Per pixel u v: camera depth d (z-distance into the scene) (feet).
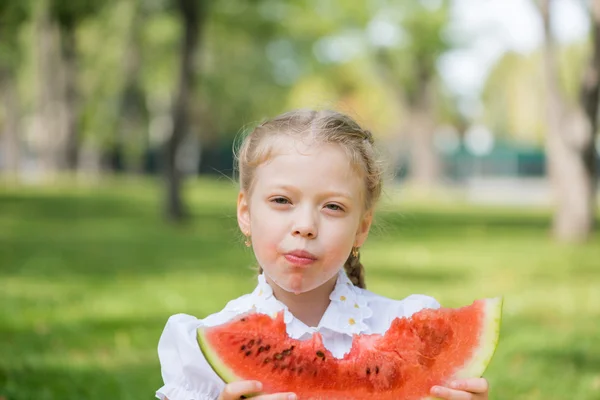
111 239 51.24
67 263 38.86
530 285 35.06
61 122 116.16
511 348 22.12
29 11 61.67
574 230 56.13
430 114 137.80
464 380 8.11
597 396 17.56
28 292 29.81
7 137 134.21
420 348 8.64
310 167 8.16
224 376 8.18
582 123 55.36
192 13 60.95
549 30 54.80
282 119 8.62
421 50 130.82
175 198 63.62
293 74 130.52
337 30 129.49
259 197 8.36
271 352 8.31
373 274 37.11
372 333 8.97
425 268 40.16
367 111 167.22
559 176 56.80
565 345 22.45
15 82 126.93
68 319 24.67
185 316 8.98
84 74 113.29
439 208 93.15
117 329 23.34
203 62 106.22
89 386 17.15
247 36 94.79
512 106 169.17
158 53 105.50
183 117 62.69
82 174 126.72
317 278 8.23
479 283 35.24
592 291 33.71
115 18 93.86
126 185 108.47
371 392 8.43
